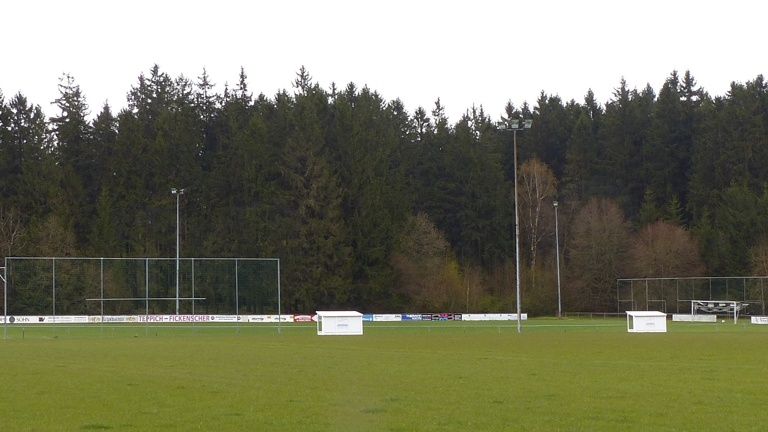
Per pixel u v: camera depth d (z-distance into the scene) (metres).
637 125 134.25
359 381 28.73
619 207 123.75
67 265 73.94
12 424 20.19
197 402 23.58
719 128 124.56
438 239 116.50
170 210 113.19
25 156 112.75
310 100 122.44
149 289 75.94
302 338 59.22
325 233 109.06
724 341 52.88
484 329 76.25
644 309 99.38
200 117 129.50
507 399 24.06
